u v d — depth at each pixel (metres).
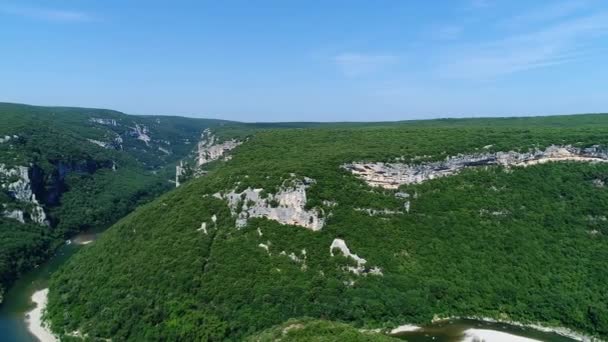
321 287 111.88
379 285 117.25
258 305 106.00
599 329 110.88
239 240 121.38
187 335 100.75
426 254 126.69
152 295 112.50
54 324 119.06
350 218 128.88
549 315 116.00
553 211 139.38
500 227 135.75
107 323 109.50
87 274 132.25
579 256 129.25
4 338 115.62
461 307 117.94
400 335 108.19
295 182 126.69
